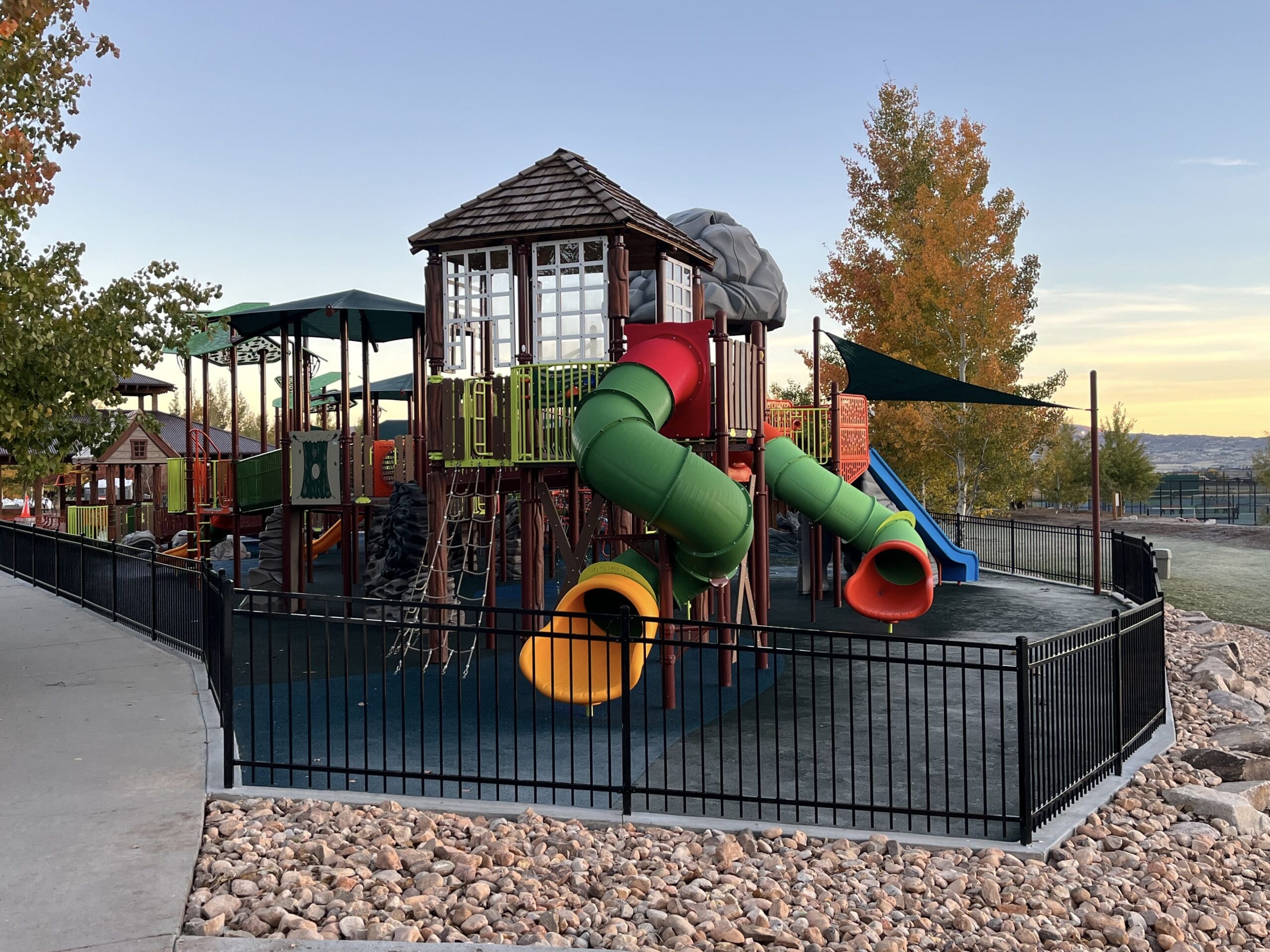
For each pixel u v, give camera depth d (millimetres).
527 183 14352
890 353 42469
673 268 15031
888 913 5832
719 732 9195
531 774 8484
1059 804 7691
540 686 10430
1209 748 9422
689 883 6188
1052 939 5656
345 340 19672
